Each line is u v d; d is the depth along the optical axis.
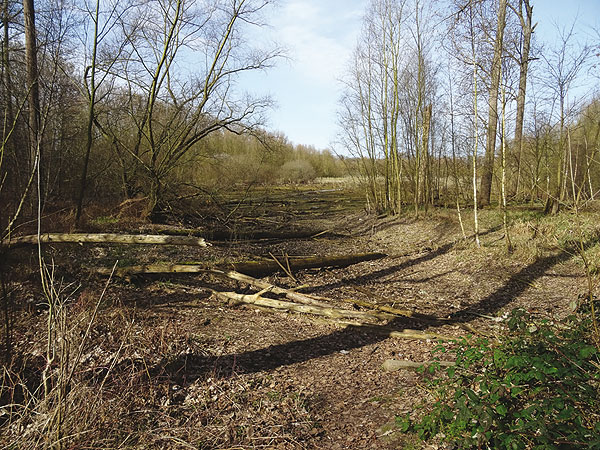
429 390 4.16
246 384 4.61
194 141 14.62
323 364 5.27
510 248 10.05
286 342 5.90
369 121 19.83
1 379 3.89
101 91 14.26
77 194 14.70
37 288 6.48
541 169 14.71
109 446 3.41
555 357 3.21
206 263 8.78
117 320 5.61
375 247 13.41
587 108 10.49
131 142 15.14
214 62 13.93
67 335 3.51
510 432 2.83
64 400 3.24
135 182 15.03
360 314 6.61
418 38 17.25
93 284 7.49
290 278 9.44
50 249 8.27
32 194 8.66
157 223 14.06
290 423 3.95
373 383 4.74
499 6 10.00
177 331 5.68
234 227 13.52
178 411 4.05
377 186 21.23
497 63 10.02
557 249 9.45
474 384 3.88
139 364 4.62
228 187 16.34
